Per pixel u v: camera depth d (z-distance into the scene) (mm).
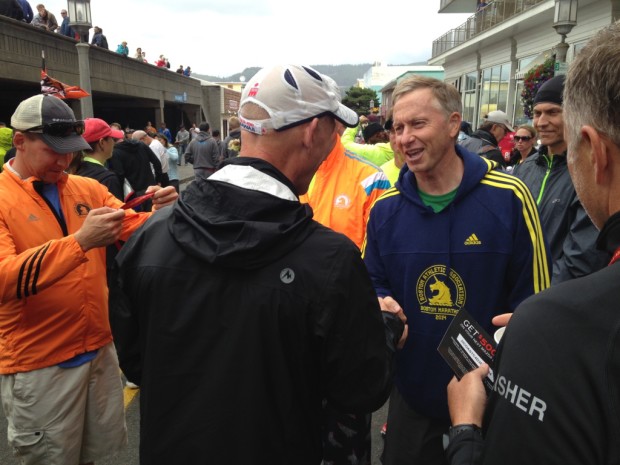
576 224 2549
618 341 646
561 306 707
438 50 26672
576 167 779
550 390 674
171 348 1121
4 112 18625
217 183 1124
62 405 2066
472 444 976
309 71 1152
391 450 1965
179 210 1168
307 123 1137
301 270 1072
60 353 2035
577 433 646
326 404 1293
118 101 26750
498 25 16797
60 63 15688
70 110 2070
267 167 1123
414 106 1713
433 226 1771
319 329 1068
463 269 1738
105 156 3652
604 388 640
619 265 703
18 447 2076
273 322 1066
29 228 1992
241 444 1086
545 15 13938
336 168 2705
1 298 1777
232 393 1082
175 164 10406
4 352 2002
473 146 5934
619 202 728
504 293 1771
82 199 2213
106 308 2197
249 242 1047
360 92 55875
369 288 1147
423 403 1820
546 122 2887
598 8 11688
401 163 3281
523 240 1704
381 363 1167
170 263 1136
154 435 1150
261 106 1130
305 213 1137
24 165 2027
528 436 687
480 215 1718
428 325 1799
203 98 38281
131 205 1905
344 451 1256
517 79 16859
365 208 2678
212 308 1096
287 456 1128
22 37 13500
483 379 1196
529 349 715
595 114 714
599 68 708
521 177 3270
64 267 1749
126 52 22406
